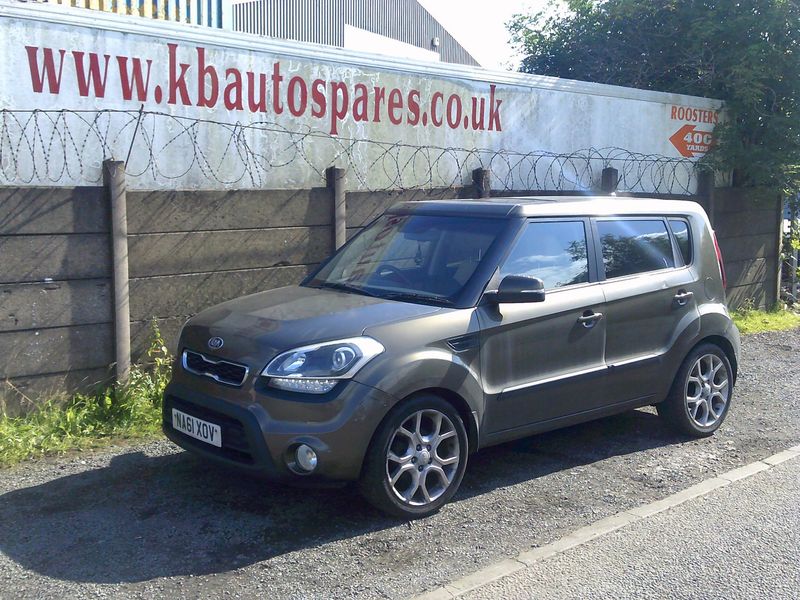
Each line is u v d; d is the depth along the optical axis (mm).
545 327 5750
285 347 4887
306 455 4762
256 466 4805
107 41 7316
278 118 8445
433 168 9781
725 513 5340
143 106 7555
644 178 12039
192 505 5266
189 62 7801
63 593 4145
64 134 7164
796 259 14258
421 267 5906
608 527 5082
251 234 7852
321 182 8852
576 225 6227
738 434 7137
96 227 6848
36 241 6562
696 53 13148
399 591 4227
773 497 5637
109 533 4844
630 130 11805
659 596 4223
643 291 6406
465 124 10016
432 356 5098
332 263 6523
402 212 6617
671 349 6629
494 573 4430
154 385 7098
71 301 6766
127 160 7516
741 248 12984
